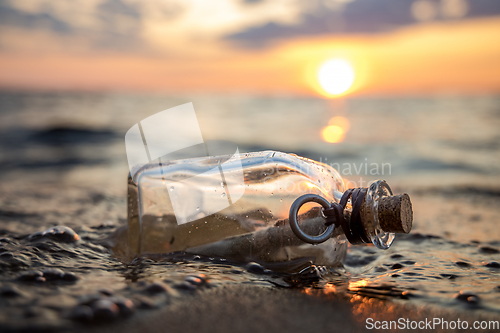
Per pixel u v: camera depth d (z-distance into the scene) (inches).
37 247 10.9
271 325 8.4
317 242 9.7
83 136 63.2
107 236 12.3
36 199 20.5
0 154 46.5
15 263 9.9
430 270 10.9
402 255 12.1
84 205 18.7
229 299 9.1
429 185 27.7
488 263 11.3
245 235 10.2
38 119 91.0
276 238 10.1
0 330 7.7
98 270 10.0
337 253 10.5
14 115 104.0
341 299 9.4
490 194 24.2
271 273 10.3
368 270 11.1
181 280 9.6
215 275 9.9
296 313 8.8
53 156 44.8
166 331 8.1
